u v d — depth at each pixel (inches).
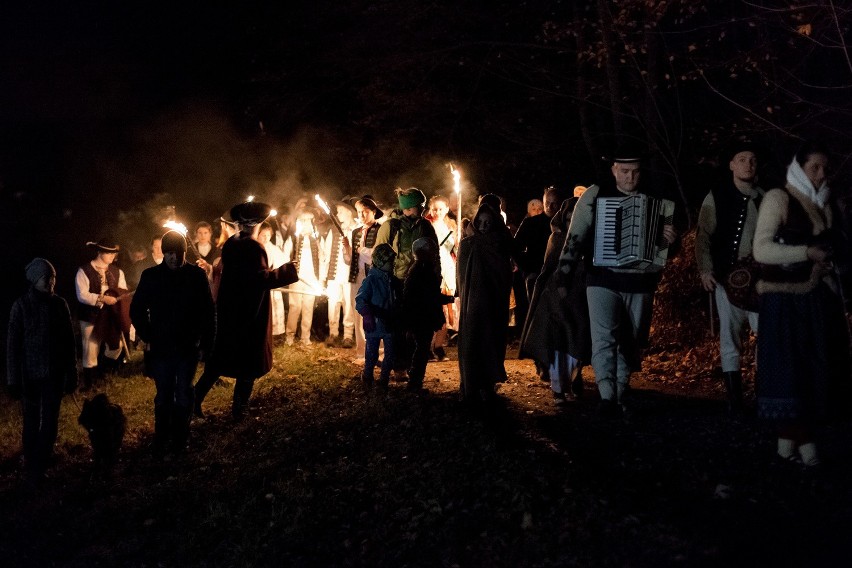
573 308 316.5
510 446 268.2
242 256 358.9
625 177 287.0
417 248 361.7
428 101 802.8
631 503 212.2
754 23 473.7
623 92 665.6
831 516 199.9
